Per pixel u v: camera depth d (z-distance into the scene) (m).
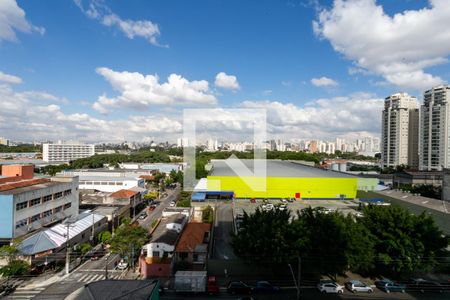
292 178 35.38
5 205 26.59
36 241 24.73
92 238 31.08
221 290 19.53
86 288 11.80
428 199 36.88
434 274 21.69
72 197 36.72
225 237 27.81
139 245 25.97
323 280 20.28
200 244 25.72
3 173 35.88
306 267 19.53
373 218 21.31
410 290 19.55
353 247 19.28
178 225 31.27
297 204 33.31
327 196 36.22
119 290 11.59
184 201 46.47
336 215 21.22
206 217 34.44
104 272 23.95
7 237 26.52
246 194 33.31
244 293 19.03
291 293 19.08
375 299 18.23
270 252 19.17
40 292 20.05
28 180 35.16
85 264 25.83
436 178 65.12
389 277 21.30
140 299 10.95
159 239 26.17
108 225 36.44
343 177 36.66
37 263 23.69
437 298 18.44
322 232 19.59
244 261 20.17
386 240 19.92
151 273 22.86
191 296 18.81
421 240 19.89
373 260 19.92
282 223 20.03
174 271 23.61
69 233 27.66
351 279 21.05
